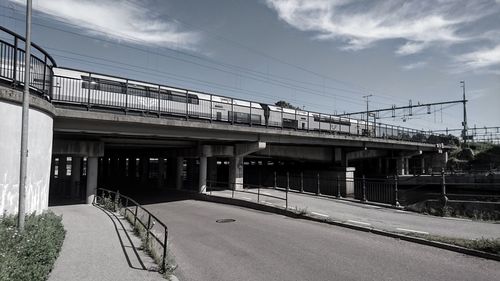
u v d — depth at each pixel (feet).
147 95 82.17
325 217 53.78
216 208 69.87
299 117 124.67
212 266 31.22
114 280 25.41
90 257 31.22
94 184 74.33
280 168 165.68
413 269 29.60
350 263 31.48
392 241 39.86
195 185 118.93
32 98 36.11
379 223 48.91
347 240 40.50
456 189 122.21
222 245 38.88
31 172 36.52
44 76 41.37
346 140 125.08
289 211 59.41
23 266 20.68
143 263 29.76
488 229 44.57
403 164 189.57
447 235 40.83
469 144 223.51
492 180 117.91
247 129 88.53
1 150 31.63
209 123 79.36
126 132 68.28
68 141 71.36
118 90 77.10
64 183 100.58
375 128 147.84
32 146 36.78
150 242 34.86
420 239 38.78
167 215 61.05
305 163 153.48
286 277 28.12
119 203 66.49
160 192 103.65
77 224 47.44
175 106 87.25
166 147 109.09
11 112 32.96
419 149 185.06
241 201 72.90
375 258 32.94
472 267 30.07
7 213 31.83
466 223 49.01
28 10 31.17
